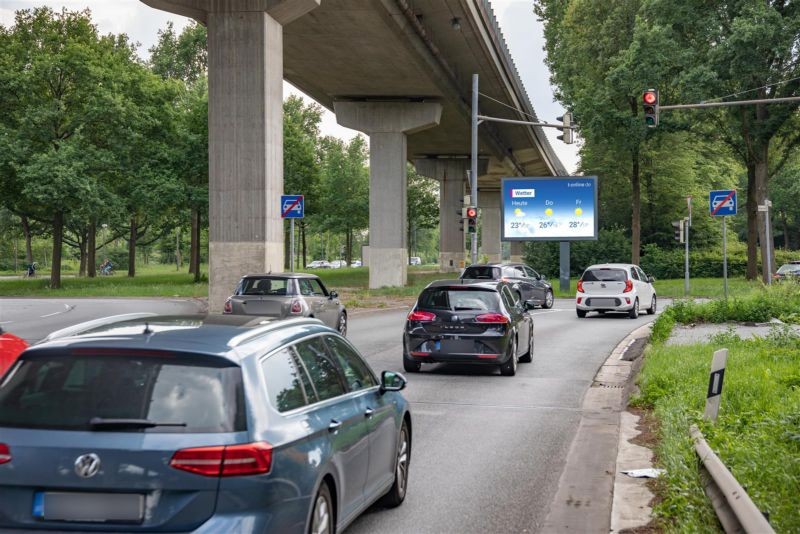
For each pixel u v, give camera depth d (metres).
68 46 51.94
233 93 27.17
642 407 10.95
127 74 55.78
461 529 6.07
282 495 4.17
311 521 4.49
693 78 41.72
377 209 52.00
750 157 46.19
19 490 4.03
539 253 66.81
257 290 18.02
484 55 46.06
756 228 48.22
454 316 14.35
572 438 9.38
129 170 53.91
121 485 3.96
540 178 45.94
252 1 27.03
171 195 54.25
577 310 28.25
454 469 7.97
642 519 5.98
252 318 5.30
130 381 4.20
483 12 41.50
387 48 40.22
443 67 46.81
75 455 3.98
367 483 5.71
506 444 9.10
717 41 43.09
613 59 47.38
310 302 18.25
